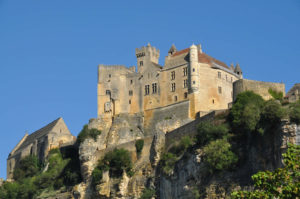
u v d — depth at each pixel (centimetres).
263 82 9625
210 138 8812
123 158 10544
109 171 10606
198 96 12631
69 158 13025
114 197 10250
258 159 7788
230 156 8181
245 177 7888
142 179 10150
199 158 8694
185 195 8725
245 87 9519
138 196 10025
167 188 9394
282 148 7319
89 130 13038
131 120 13338
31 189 12100
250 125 8075
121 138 12925
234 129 8662
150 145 10600
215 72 12938
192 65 12812
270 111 7712
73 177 11569
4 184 12775
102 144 12962
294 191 4850
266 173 5169
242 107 8762
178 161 9369
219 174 8238
